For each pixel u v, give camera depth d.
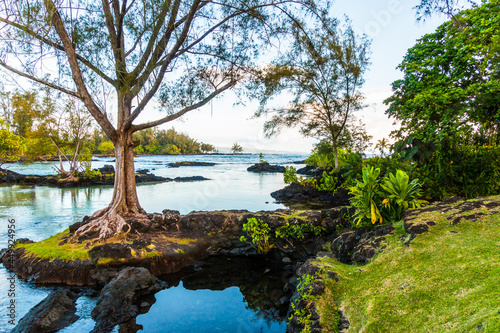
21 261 6.23
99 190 19.30
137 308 4.82
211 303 5.08
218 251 7.50
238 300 5.20
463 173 7.85
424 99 11.58
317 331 3.13
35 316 4.22
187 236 7.66
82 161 24.77
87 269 5.82
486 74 11.77
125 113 8.33
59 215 11.09
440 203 5.13
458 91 10.75
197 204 13.59
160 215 8.21
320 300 3.60
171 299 5.23
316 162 26.97
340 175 15.65
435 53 14.48
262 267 6.82
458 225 3.96
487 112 10.48
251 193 17.45
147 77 7.84
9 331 4.07
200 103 8.74
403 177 5.41
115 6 7.82
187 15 7.60
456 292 2.73
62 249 6.36
